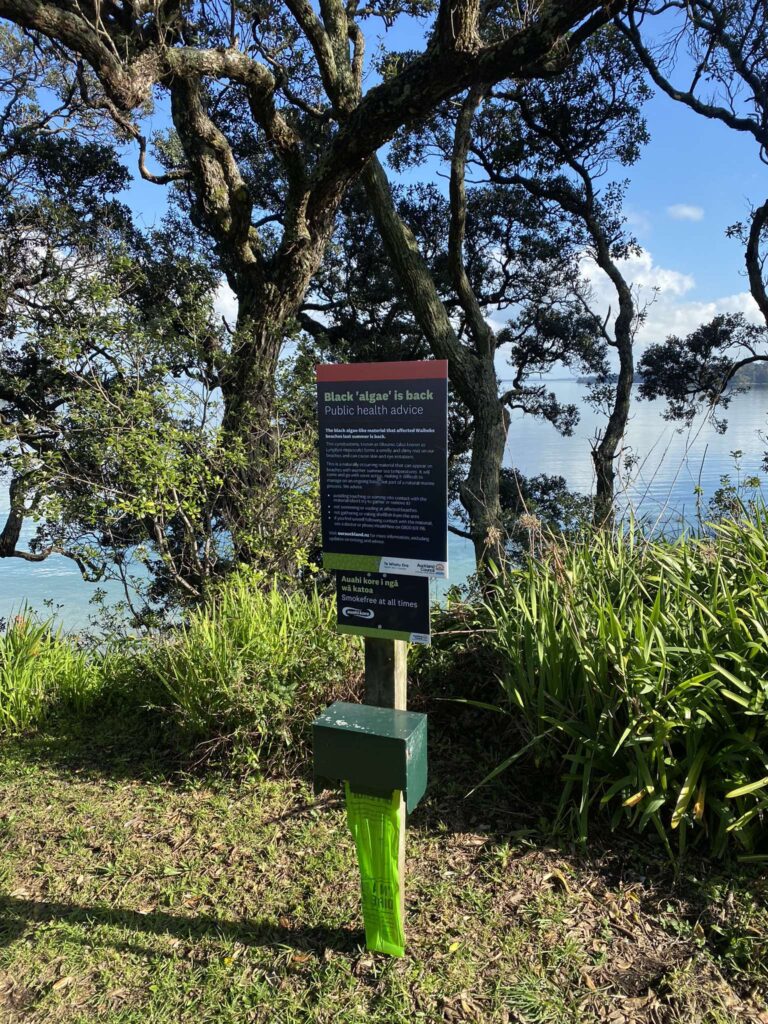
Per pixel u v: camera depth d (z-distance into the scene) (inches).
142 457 190.5
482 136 507.2
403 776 81.5
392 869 87.1
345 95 314.7
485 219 544.4
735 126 438.3
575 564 138.4
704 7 373.7
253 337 257.6
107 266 270.4
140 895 105.7
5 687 170.2
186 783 136.9
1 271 319.6
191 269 348.8
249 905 102.1
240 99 458.3
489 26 398.9
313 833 118.1
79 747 158.2
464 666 149.0
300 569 241.6
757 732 102.5
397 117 261.6
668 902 96.5
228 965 91.1
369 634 88.0
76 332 201.5
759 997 81.4
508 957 89.4
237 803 129.2
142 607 227.1
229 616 162.1
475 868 106.1
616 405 526.0
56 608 243.6
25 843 121.1
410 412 81.7
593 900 98.2
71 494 202.7
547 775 124.6
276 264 292.7
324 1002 84.2
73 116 384.5
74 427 211.8
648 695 107.8
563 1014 80.8
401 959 90.0
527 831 112.6
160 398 202.8
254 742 141.6
